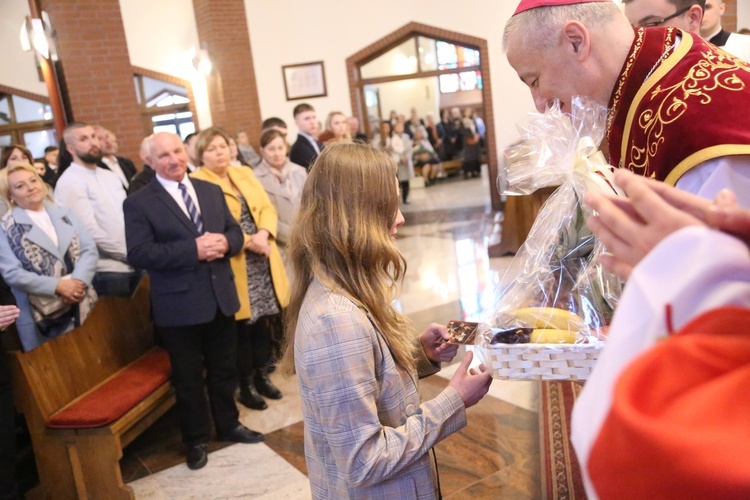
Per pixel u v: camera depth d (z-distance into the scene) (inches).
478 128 530.6
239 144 271.1
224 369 116.6
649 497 12.4
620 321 15.7
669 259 15.5
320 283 47.3
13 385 95.8
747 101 35.9
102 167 167.6
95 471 97.2
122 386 109.0
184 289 107.5
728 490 11.4
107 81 302.0
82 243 121.0
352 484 43.9
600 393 15.0
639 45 41.6
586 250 43.0
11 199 113.5
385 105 551.8
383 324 47.6
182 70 329.7
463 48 351.6
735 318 14.2
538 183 44.8
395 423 46.9
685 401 13.0
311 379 44.1
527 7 44.2
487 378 48.8
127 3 312.7
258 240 128.6
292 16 335.0
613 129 43.6
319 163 48.5
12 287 109.8
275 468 107.4
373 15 337.1
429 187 512.4
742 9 273.4
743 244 15.2
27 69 298.0
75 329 108.9
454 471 98.3
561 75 43.8
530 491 90.7
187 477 107.1
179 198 111.6
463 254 249.8
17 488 92.0
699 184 35.7
